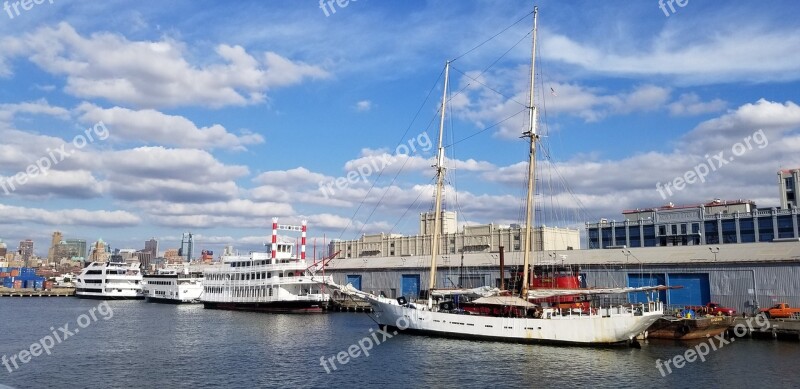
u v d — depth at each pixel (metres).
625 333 65.25
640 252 95.25
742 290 81.31
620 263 94.12
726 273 83.06
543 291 75.88
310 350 69.25
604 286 95.69
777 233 137.00
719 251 86.12
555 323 68.56
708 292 85.06
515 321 71.00
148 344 75.56
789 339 68.56
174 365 60.22
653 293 90.06
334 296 133.62
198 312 132.50
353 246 184.25
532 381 51.09
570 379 51.59
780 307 73.62
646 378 51.56
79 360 63.44
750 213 142.00
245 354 66.75
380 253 176.00
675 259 89.25
